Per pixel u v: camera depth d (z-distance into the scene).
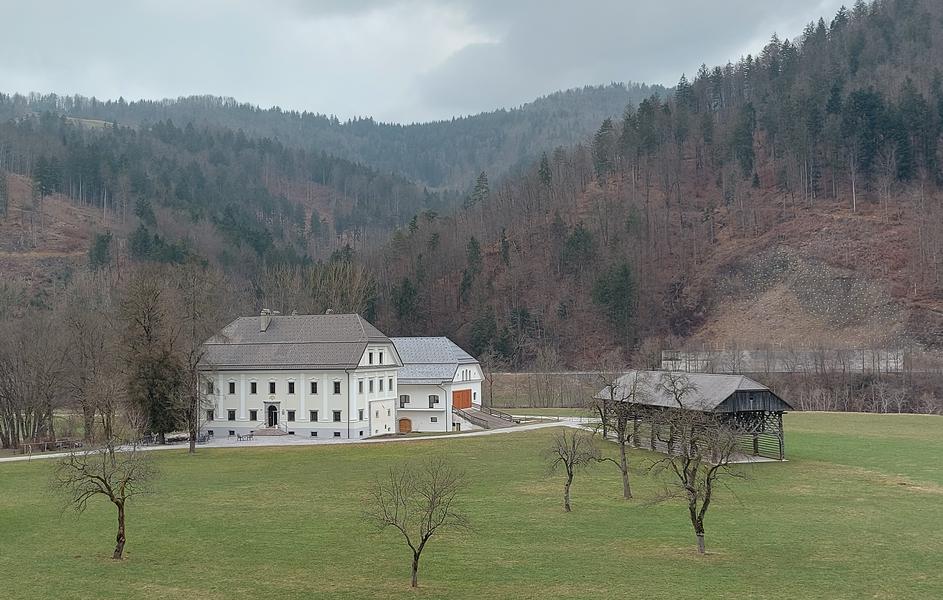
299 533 50.22
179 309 101.38
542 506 58.47
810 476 71.62
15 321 115.62
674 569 42.22
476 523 53.06
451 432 108.25
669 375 81.12
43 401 101.81
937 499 61.50
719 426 67.06
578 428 105.44
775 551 46.03
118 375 96.25
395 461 79.44
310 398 100.94
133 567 42.69
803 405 145.38
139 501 60.56
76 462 52.38
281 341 105.38
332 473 72.62
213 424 103.94
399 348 119.56
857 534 50.19
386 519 43.53
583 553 45.56
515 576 41.00
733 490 64.94
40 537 49.56
